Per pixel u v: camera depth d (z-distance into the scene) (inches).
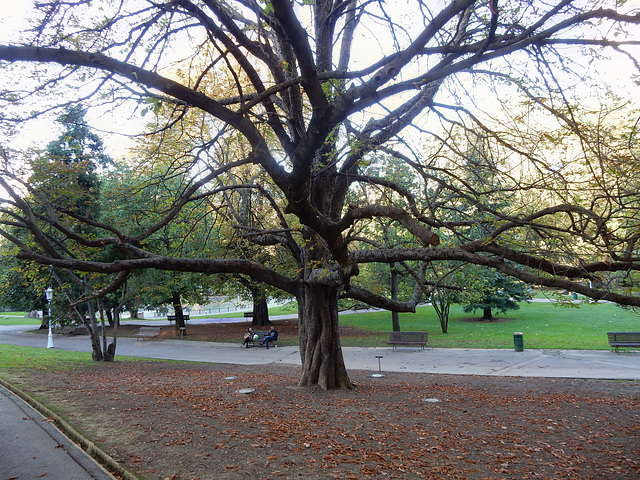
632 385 532.1
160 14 245.1
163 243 758.5
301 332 518.6
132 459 251.0
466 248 319.0
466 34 290.7
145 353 925.8
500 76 280.2
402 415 376.2
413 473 249.9
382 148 325.1
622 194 281.3
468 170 338.3
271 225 653.9
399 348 928.9
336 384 497.4
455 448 297.4
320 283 456.4
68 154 711.7
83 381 519.2
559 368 661.3
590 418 382.6
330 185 474.9
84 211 657.6
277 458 261.0
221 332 1334.9
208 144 369.7
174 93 216.4
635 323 1214.3
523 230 365.4
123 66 210.7
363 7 295.3
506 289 1285.7
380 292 980.6
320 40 429.1
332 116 203.6
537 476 255.3
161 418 339.6
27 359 724.7
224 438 293.3
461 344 940.0
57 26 256.2
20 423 332.8
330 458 264.8
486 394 479.8
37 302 1384.1
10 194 305.1
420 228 194.7
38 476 232.2
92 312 786.2
